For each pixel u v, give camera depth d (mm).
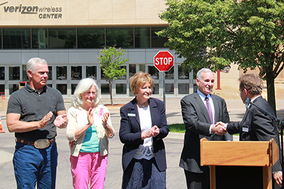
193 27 11805
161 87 33250
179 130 11492
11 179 6281
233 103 25734
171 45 12852
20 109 3740
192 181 4055
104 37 33125
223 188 3371
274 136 3375
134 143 3801
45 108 3861
